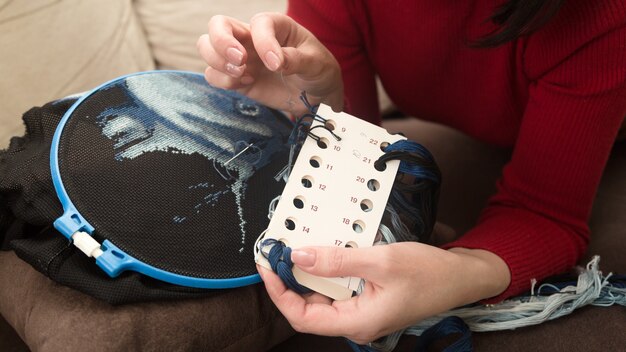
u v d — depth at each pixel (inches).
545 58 23.3
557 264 23.4
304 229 17.8
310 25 29.4
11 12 28.0
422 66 28.8
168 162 19.2
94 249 16.8
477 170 35.4
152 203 18.1
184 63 36.0
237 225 19.2
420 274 17.3
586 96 22.4
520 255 22.5
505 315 21.8
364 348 19.6
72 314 17.2
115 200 17.7
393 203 20.0
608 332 21.7
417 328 21.4
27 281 18.9
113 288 16.9
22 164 18.5
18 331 19.0
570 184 24.2
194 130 20.7
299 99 23.0
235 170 20.4
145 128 19.8
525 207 25.3
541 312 21.7
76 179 17.6
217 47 18.2
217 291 18.8
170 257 17.6
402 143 19.3
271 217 18.7
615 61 21.3
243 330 19.5
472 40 23.7
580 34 21.5
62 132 18.5
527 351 21.2
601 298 22.7
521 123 26.2
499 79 26.5
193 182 19.2
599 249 27.5
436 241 26.0
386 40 29.2
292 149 19.7
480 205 33.3
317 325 17.0
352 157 19.2
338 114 19.8
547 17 19.0
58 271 17.2
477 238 23.4
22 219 18.3
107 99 20.2
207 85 23.2
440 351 21.4
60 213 17.7
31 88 28.4
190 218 18.5
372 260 16.5
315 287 17.5
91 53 30.9
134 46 33.5
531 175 25.0
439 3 25.3
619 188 31.7
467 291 19.0
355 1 28.0
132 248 17.2
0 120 27.3
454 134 38.3
